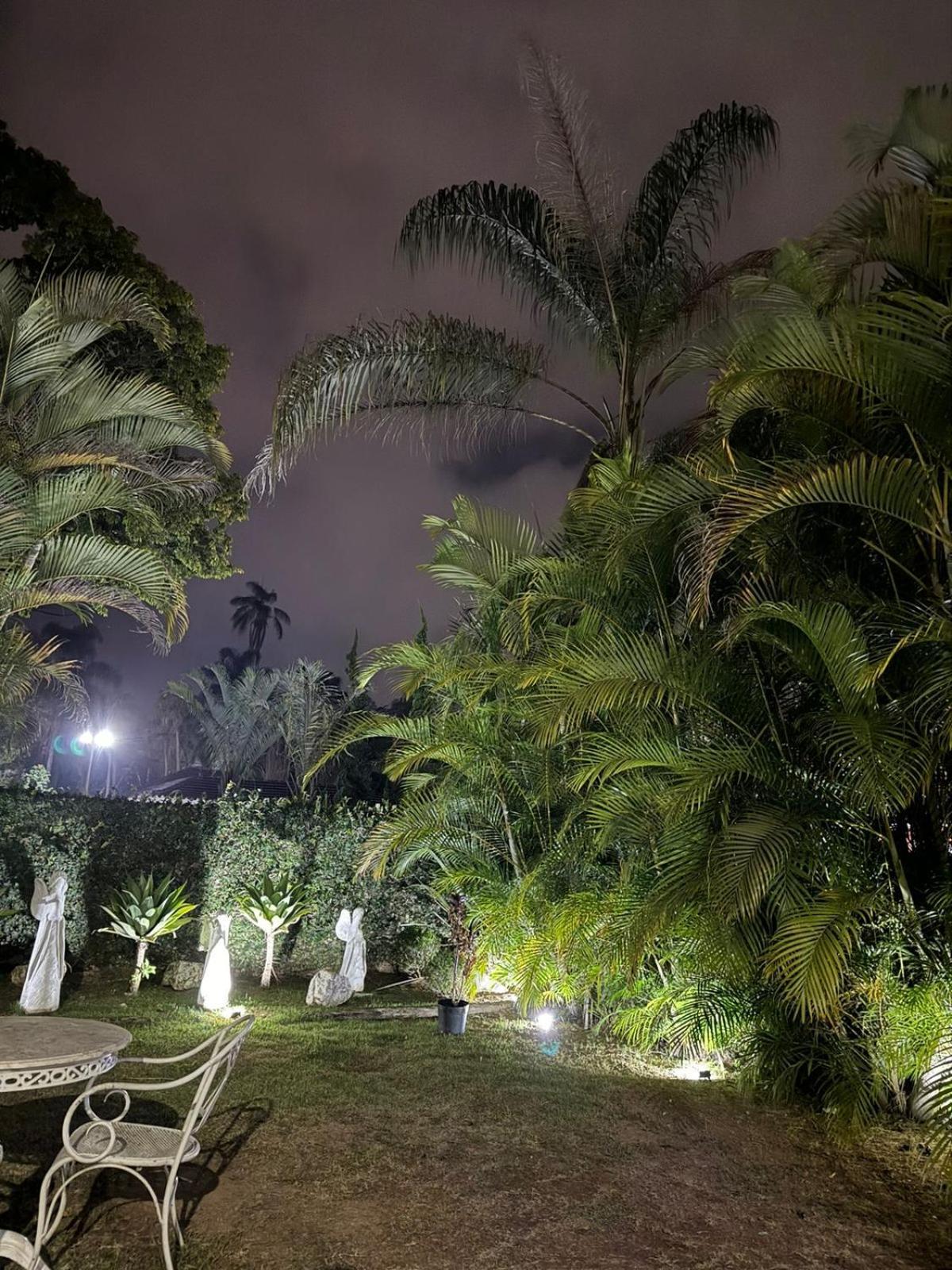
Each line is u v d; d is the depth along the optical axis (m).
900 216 5.82
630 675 5.93
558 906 7.01
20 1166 4.30
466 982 8.83
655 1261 3.80
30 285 12.99
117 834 10.09
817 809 5.58
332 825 11.29
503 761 8.05
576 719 6.01
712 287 9.86
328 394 9.50
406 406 9.80
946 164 5.55
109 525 13.09
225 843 10.69
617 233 10.16
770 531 6.00
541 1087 6.14
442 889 8.57
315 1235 3.82
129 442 9.99
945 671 4.93
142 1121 5.07
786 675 6.21
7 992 8.34
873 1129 5.52
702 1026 6.27
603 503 6.68
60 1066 3.44
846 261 6.61
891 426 5.75
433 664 8.41
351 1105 5.56
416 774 9.25
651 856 6.77
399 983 10.22
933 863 5.74
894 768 4.79
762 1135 5.45
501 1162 4.78
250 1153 4.68
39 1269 3.27
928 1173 4.94
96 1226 3.74
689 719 6.40
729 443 6.41
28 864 9.43
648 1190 4.55
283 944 10.75
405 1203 4.20
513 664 7.67
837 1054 5.65
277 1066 6.37
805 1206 4.47
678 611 7.02
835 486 5.00
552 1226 4.06
